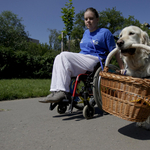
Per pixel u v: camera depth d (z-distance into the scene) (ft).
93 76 9.39
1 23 105.70
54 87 8.68
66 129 7.28
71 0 20.02
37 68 38.99
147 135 6.77
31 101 13.06
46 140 6.15
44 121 8.34
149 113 5.95
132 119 5.77
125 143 6.03
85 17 9.76
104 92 6.62
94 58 9.39
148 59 7.22
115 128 7.50
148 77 7.36
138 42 7.61
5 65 34.65
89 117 8.77
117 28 88.58
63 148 5.57
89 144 5.89
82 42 10.24
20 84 22.20
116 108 6.07
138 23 83.82
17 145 5.73
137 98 5.53
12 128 7.30
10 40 104.78
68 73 8.67
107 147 5.70
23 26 114.62
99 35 9.52
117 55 9.22
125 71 8.29
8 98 13.52
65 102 8.45
